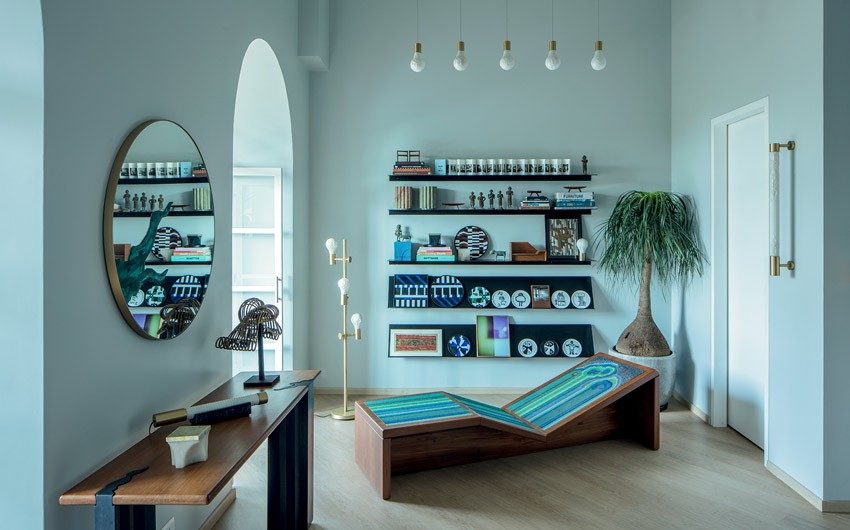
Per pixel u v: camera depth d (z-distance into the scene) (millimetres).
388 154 4812
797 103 2910
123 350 1883
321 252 4836
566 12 4773
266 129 4289
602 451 3527
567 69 4785
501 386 4840
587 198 4668
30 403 1481
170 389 2223
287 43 4082
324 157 4820
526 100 4785
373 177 4816
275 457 2422
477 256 4766
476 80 4789
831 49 2680
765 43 3246
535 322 4820
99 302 1744
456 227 4816
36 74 1469
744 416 3758
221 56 2762
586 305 4727
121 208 1840
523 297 4742
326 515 2695
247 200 4449
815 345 2760
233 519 2680
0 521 1497
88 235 1684
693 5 4316
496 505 2793
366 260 4828
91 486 1537
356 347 4844
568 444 3613
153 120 2051
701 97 4172
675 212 4227
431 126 4805
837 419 2691
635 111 4785
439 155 4805
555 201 4688
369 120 4805
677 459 3379
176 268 2238
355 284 4828
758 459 3379
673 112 4742
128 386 1912
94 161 1706
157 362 2119
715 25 3930
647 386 3592
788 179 2980
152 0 2055
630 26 4777
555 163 4688
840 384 2693
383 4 4785
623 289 4797
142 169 1965
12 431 1489
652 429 3535
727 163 3934
